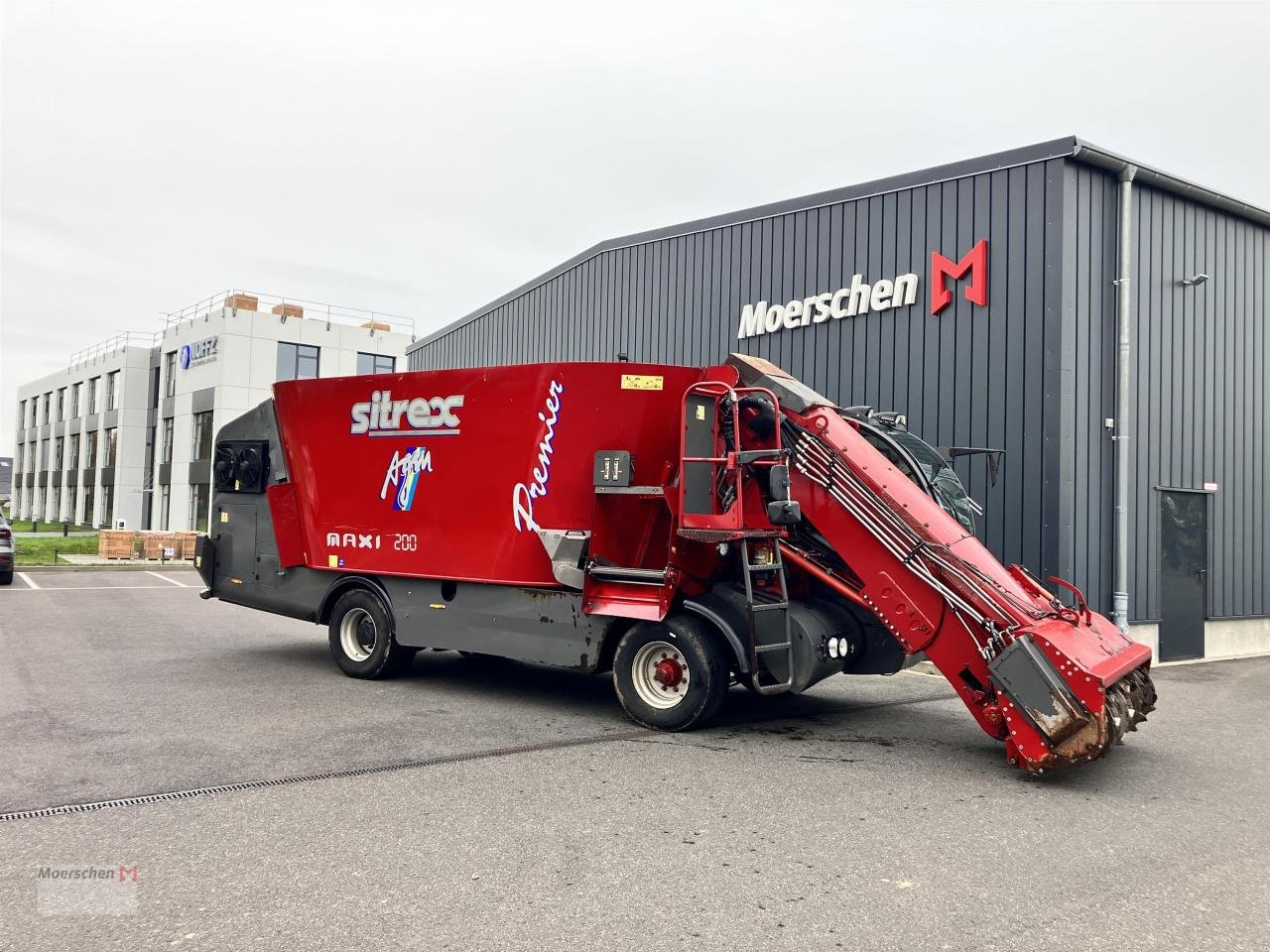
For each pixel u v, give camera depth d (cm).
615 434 795
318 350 4403
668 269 1644
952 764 663
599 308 1823
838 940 374
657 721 743
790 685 713
